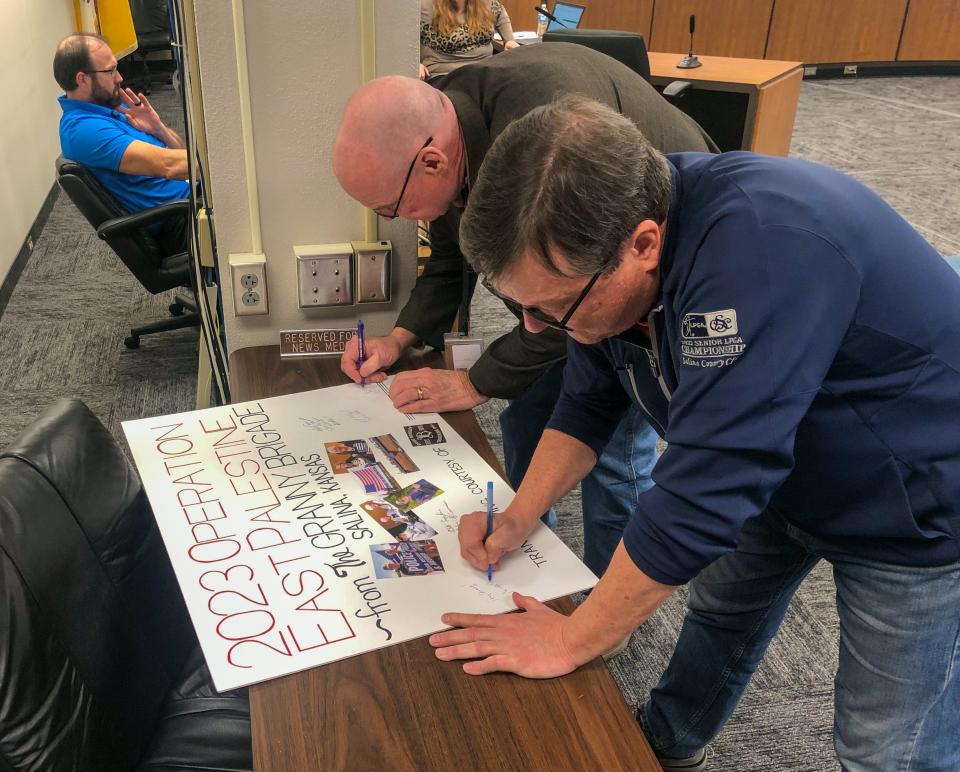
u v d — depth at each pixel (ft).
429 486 3.30
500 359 3.73
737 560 3.97
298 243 4.17
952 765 3.30
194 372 9.05
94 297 10.71
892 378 2.64
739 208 2.30
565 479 3.32
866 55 23.12
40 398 8.48
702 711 4.43
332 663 2.52
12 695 2.69
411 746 2.29
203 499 3.17
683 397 2.40
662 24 22.11
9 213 11.15
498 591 2.82
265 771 2.21
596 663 2.59
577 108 2.25
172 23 4.30
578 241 2.18
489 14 13.38
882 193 14.40
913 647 3.13
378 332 4.50
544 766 2.26
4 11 12.15
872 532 3.02
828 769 4.96
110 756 3.13
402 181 3.44
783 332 2.23
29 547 2.90
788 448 2.33
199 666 3.76
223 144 3.84
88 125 8.60
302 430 3.62
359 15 3.73
